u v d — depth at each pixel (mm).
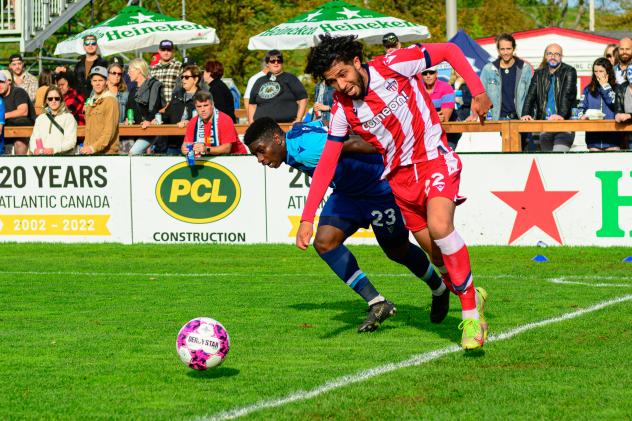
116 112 25297
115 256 22188
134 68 27578
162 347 12203
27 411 9297
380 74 10992
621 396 9453
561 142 23797
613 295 15750
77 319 14359
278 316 14352
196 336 10484
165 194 23984
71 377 10633
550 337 12305
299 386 10047
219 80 25812
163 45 27766
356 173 12430
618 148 23297
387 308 12922
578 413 8906
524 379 10172
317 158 12258
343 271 12852
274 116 25234
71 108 28531
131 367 11078
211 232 23828
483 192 22484
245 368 10945
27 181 24719
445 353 11500
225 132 23625
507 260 20391
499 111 24797
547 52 23734
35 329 13570
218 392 9883
